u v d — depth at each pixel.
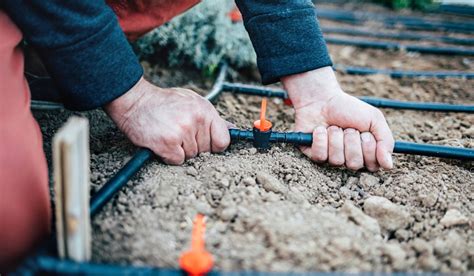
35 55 1.41
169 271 0.87
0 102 0.93
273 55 1.32
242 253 0.99
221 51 2.13
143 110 1.22
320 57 1.33
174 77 2.08
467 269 1.06
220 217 1.11
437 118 1.87
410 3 4.24
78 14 1.05
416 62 2.65
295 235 1.03
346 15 3.71
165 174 1.24
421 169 1.42
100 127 1.54
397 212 1.17
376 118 1.31
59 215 0.84
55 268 0.86
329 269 0.97
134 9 1.46
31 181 0.95
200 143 1.31
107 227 1.04
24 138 0.95
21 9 1.03
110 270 0.87
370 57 2.72
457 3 4.57
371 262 1.01
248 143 1.43
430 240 1.14
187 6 1.55
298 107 1.39
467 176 1.40
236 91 1.91
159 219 1.08
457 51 2.75
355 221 1.13
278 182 1.24
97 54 1.09
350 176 1.36
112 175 1.28
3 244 0.94
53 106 1.59
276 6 1.30
